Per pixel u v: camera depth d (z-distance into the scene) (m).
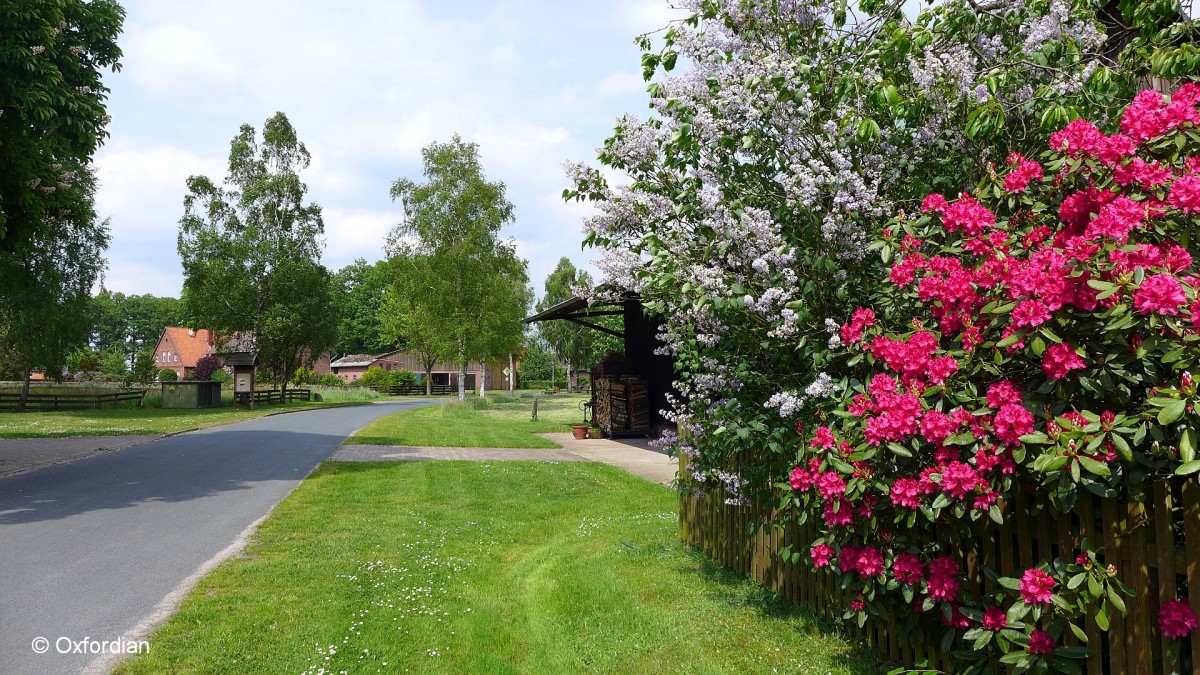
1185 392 2.18
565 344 69.44
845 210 3.98
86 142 12.32
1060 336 2.63
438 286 38.72
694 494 6.75
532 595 5.86
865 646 4.22
